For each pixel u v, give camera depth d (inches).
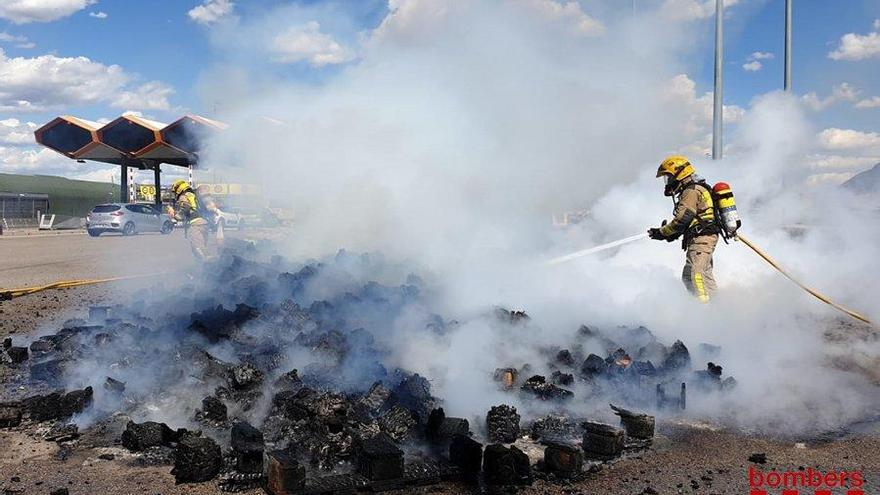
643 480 135.8
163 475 136.7
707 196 267.7
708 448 154.1
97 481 133.3
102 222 1059.9
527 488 132.4
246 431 137.5
